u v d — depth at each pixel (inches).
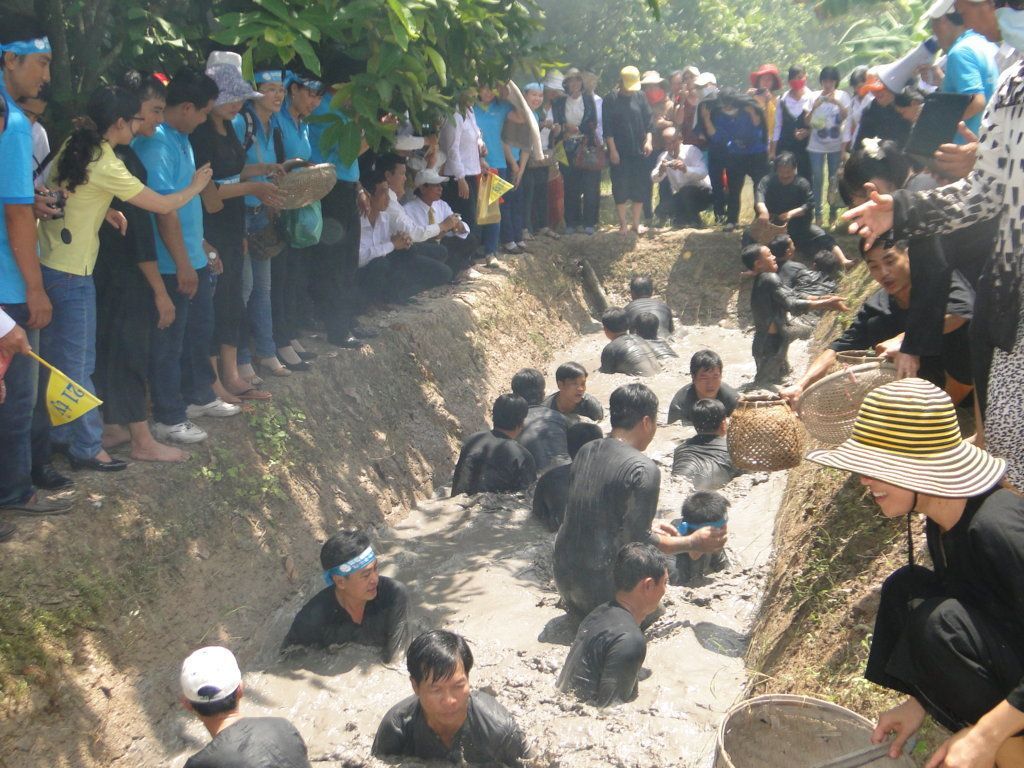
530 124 495.5
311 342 348.5
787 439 219.1
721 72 863.1
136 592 222.1
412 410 356.2
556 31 796.0
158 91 229.3
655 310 506.0
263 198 268.2
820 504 232.5
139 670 212.5
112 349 244.4
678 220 600.7
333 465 301.4
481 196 460.8
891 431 114.2
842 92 530.6
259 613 245.6
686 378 445.7
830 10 363.3
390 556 283.4
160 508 239.9
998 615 109.5
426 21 283.6
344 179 325.4
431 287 448.1
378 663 229.0
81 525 222.1
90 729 196.1
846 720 134.4
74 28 299.9
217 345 287.7
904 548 188.1
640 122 572.7
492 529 298.4
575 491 237.8
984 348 153.7
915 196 148.9
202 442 265.1
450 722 181.2
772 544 270.2
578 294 562.3
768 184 506.6
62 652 199.9
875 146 199.8
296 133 302.2
